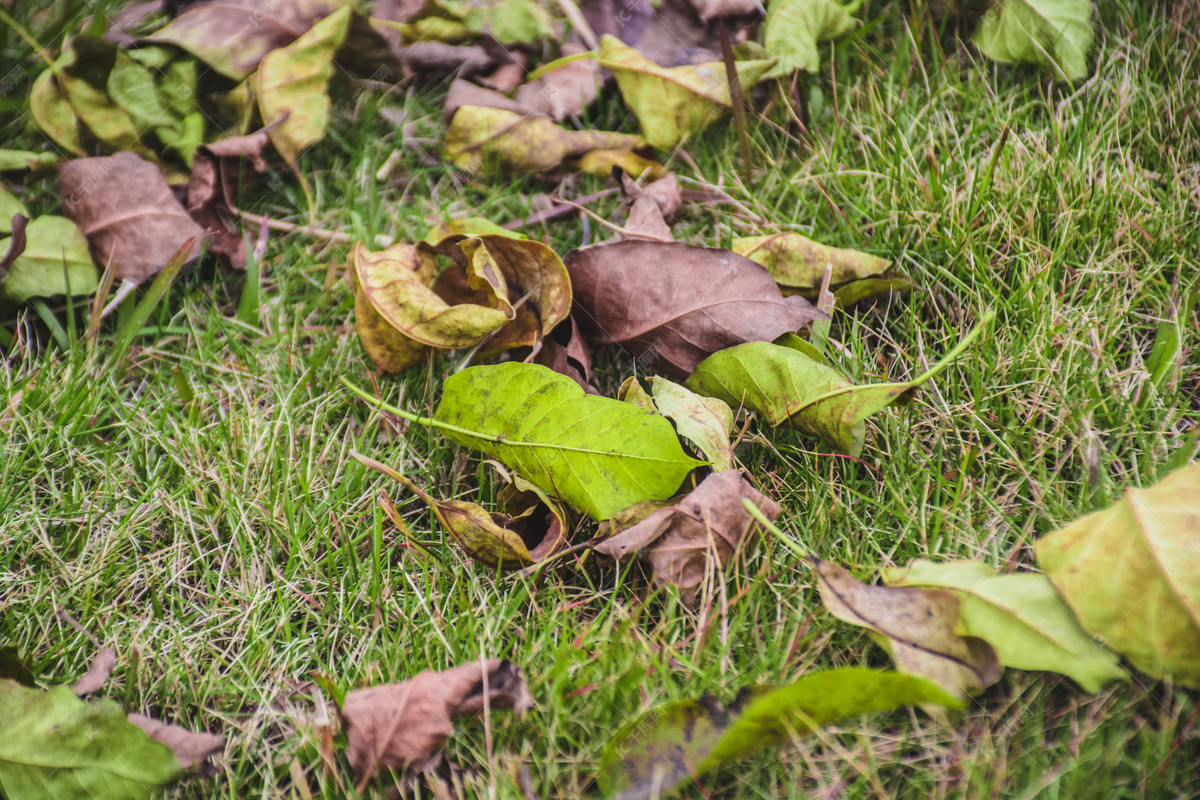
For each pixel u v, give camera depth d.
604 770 0.74
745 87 0.91
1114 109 0.91
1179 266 0.85
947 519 0.81
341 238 0.91
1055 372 0.84
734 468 0.80
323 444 0.84
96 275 0.87
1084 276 0.87
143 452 0.84
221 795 0.76
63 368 0.86
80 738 0.74
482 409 0.79
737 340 0.81
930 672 0.75
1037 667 0.74
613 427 0.77
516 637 0.79
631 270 0.82
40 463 0.83
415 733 0.75
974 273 0.86
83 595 0.80
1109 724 0.76
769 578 0.79
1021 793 0.75
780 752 0.75
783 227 0.89
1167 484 0.74
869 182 0.90
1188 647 0.73
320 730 0.76
